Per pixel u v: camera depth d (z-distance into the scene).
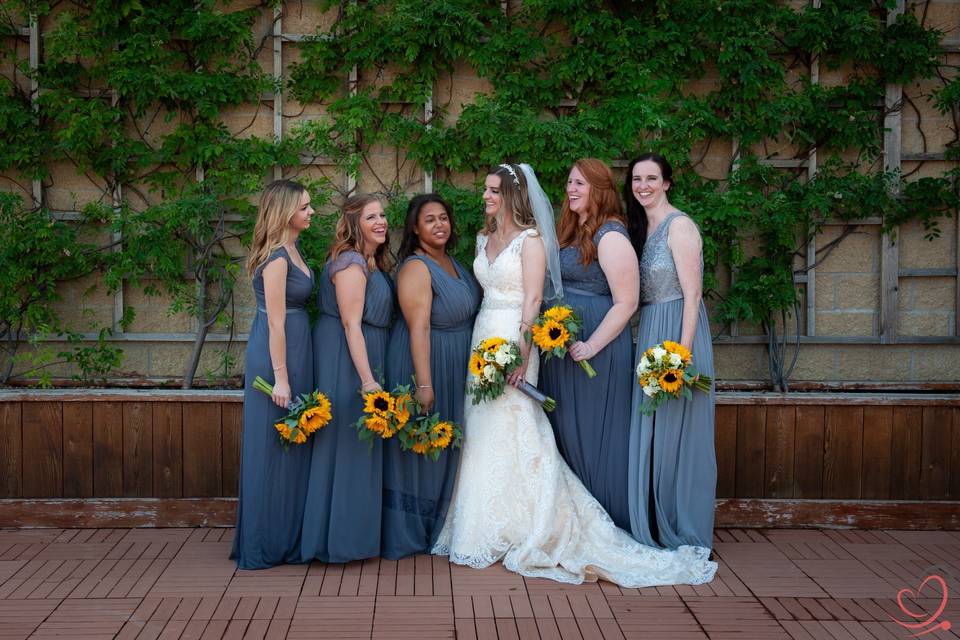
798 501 3.97
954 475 3.98
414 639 2.77
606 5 4.88
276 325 3.27
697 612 3.01
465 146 4.82
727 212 4.70
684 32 4.80
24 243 4.70
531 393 3.43
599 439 3.62
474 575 3.34
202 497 3.97
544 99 4.82
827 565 3.50
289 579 3.28
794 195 4.93
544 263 3.47
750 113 4.85
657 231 3.54
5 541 3.74
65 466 3.95
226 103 4.89
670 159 4.78
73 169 4.92
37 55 4.82
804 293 5.08
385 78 4.94
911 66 4.86
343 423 3.38
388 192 4.99
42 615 2.94
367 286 3.38
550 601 3.09
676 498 3.51
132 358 5.02
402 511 3.51
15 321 4.80
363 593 3.15
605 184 3.55
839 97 4.94
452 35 4.77
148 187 4.94
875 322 5.12
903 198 5.01
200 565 3.44
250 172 4.85
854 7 4.85
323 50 4.79
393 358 3.50
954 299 5.13
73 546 3.68
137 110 4.80
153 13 4.71
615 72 4.81
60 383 4.93
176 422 3.95
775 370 5.01
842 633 2.84
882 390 5.06
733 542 3.79
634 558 3.38
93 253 4.89
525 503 3.47
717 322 5.05
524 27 4.85
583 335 3.56
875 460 3.98
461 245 4.76
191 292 4.95
